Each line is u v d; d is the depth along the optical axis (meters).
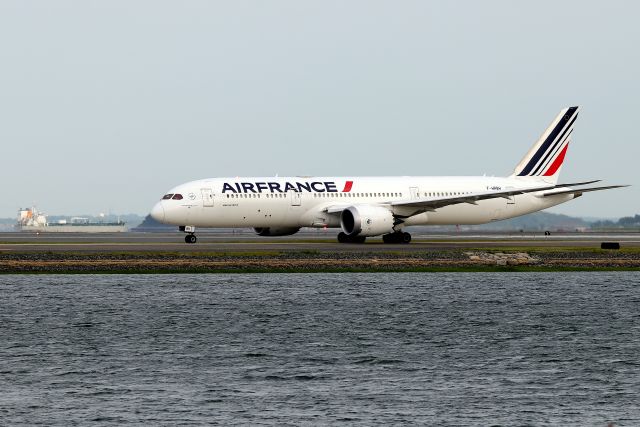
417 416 113.75
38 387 126.44
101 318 180.12
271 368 137.88
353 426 109.94
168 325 172.88
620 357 145.50
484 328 171.38
